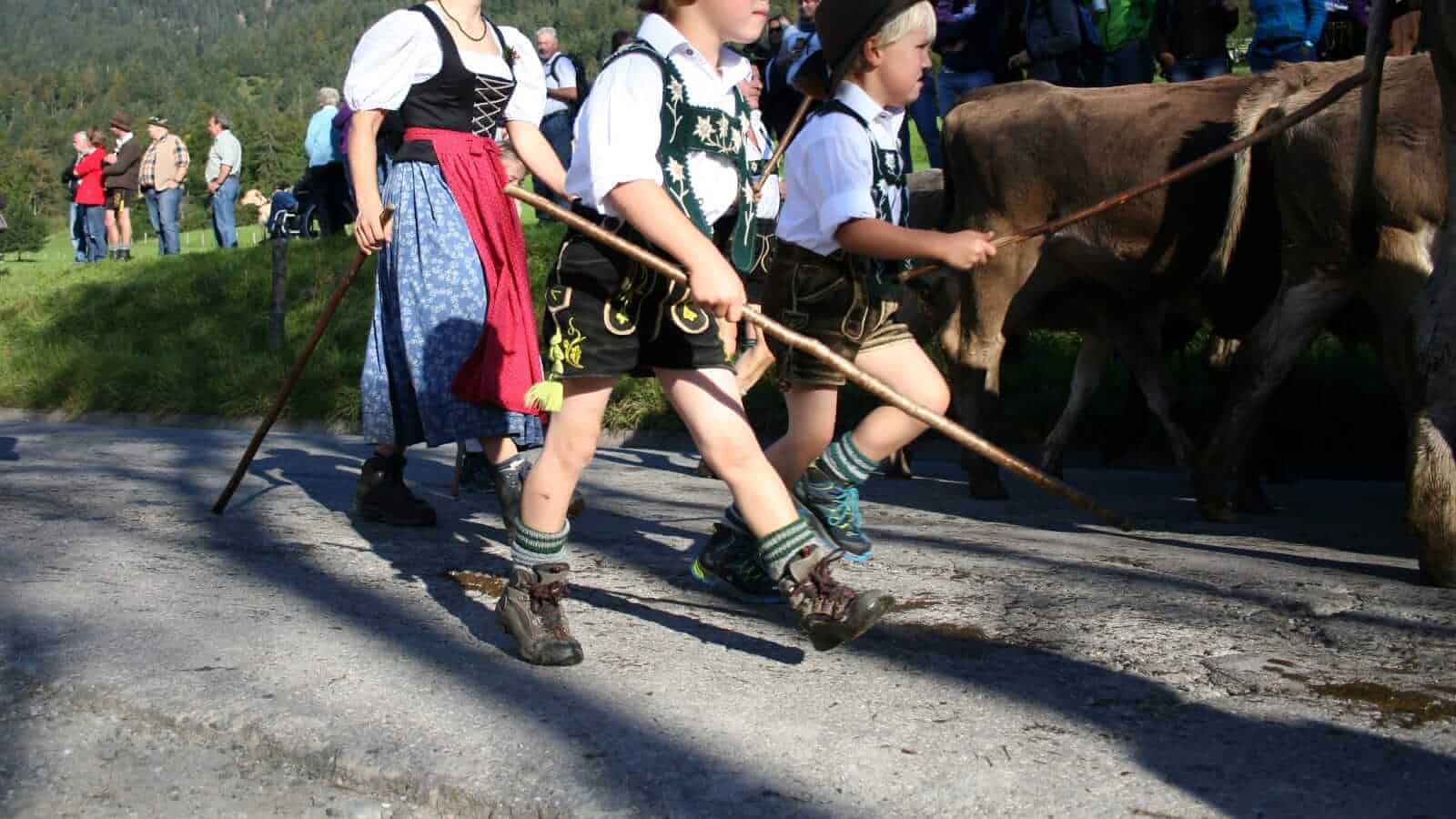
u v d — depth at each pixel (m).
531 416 4.99
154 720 3.16
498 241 5.00
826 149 3.61
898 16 3.57
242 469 5.44
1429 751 2.88
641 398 9.99
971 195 6.96
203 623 3.83
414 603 4.11
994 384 6.98
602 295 3.28
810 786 2.71
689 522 5.68
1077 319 7.27
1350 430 8.30
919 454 9.06
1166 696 3.23
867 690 3.28
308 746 2.94
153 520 5.39
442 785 2.75
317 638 3.70
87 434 9.77
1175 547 5.18
